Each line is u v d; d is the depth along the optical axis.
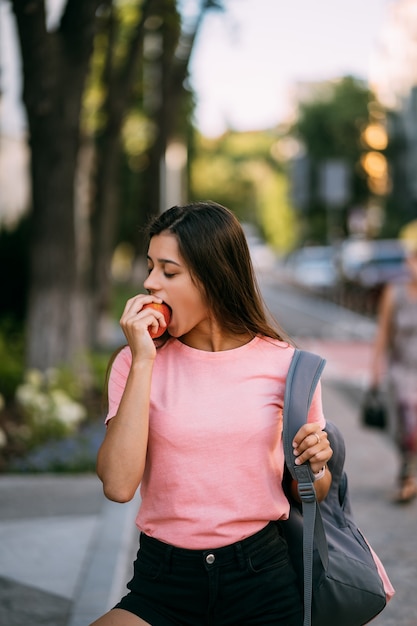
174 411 2.55
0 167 30.44
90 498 7.43
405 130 55.97
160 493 2.56
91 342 17.78
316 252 49.62
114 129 17.28
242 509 2.54
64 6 10.62
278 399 2.61
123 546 6.09
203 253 2.59
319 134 56.25
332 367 17.75
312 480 2.56
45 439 9.27
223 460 2.54
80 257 14.12
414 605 5.02
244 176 92.00
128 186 35.88
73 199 11.14
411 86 54.91
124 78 15.88
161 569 2.57
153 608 2.57
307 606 2.57
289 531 2.72
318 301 39.06
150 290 2.63
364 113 56.00
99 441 9.02
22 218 15.48
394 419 7.28
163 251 2.60
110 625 2.54
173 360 2.64
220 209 2.66
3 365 11.78
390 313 7.26
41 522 6.70
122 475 2.49
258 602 2.57
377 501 7.34
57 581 5.39
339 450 2.81
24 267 14.97
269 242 86.00
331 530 2.79
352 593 2.67
